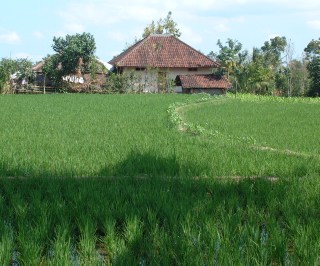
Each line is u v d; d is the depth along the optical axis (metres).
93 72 55.31
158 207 7.83
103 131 17.78
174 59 58.69
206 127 20.86
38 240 6.45
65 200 8.49
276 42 90.38
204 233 6.59
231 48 63.19
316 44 77.25
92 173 10.70
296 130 19.89
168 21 79.50
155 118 23.19
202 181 9.87
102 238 6.96
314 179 10.13
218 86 56.41
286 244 6.48
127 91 54.84
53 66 54.44
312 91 60.03
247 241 6.43
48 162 11.42
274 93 65.56
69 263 5.74
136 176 10.52
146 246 6.41
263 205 8.53
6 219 7.50
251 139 16.33
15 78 55.16
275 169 11.52
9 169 10.62
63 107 29.91
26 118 22.39
